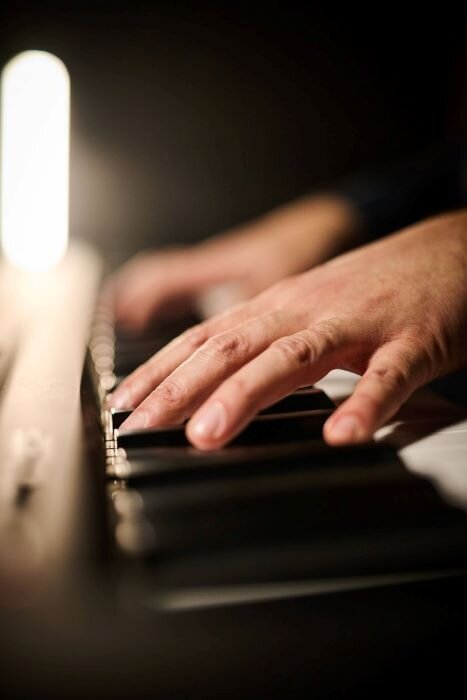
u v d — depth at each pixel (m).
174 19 1.44
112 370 0.56
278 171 1.53
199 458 0.33
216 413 0.35
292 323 0.41
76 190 1.48
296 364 0.37
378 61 1.50
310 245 1.00
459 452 0.35
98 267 0.99
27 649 0.23
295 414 0.37
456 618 0.24
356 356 0.40
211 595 0.25
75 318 0.62
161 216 1.51
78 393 0.42
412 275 0.44
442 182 1.12
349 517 0.29
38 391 0.42
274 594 0.25
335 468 0.33
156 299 0.85
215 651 0.23
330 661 0.24
